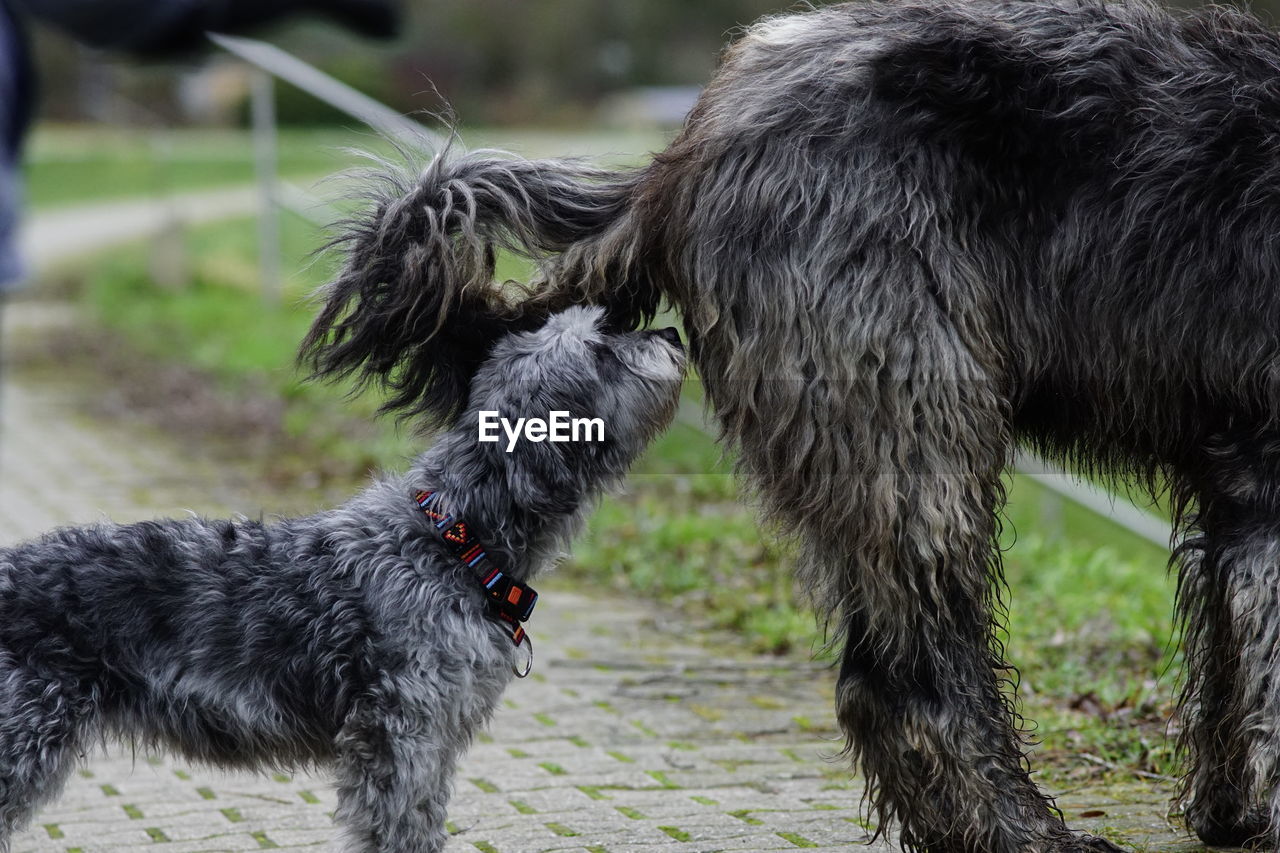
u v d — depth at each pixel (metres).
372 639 4.11
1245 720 3.97
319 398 12.02
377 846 4.02
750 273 4.03
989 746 4.00
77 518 8.89
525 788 5.29
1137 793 5.17
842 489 3.97
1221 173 3.94
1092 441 4.27
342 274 4.52
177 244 19.05
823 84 4.05
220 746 4.25
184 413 12.01
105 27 8.43
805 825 4.89
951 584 3.96
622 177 4.53
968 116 3.99
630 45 43.03
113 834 4.93
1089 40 4.09
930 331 3.91
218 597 4.22
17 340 15.95
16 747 3.96
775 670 6.79
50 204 32.78
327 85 13.10
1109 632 7.12
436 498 4.26
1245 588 3.97
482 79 41.22
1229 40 4.15
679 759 5.61
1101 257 3.98
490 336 4.53
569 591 8.12
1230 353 3.95
